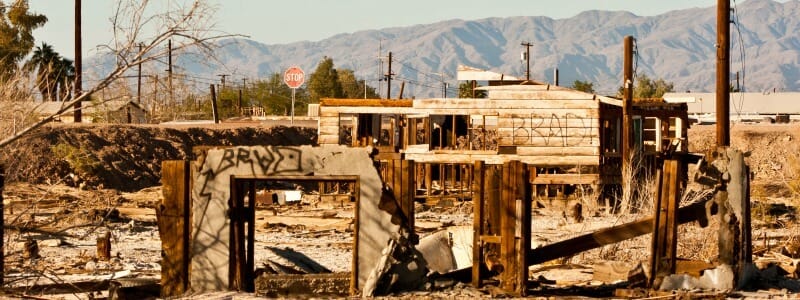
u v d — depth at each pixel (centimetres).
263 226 3105
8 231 1695
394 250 1575
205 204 1605
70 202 3484
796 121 11300
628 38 3691
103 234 2703
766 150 6688
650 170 3941
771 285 1727
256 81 10350
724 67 2506
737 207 1659
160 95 1488
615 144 3953
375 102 3969
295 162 1584
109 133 5141
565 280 1933
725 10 2491
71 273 1992
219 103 9481
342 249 2533
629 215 2711
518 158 3878
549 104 3859
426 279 1609
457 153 3962
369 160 1578
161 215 1611
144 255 2347
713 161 1677
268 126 6844
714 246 2059
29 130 1466
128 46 1424
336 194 4006
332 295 1600
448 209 3816
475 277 1622
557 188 3853
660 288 1656
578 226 2867
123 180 4731
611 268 1905
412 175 1595
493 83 4184
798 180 3372
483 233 1631
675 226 1648
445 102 3941
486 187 1641
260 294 1599
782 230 2953
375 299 1551
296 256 1969
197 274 1608
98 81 1448
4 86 1612
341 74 12800
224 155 1598
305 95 11712
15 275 1798
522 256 1599
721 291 1644
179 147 5556
